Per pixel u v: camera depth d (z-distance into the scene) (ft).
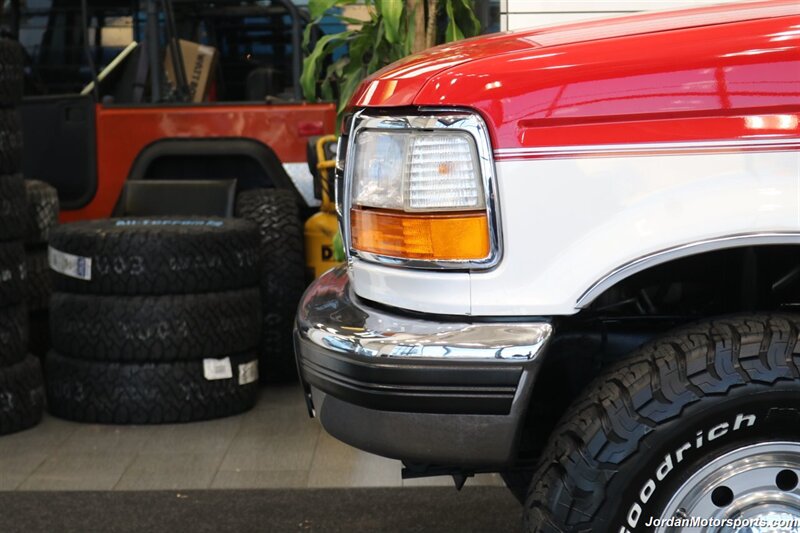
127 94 20.03
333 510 12.20
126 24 20.06
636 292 8.45
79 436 15.24
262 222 17.28
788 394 6.76
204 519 11.98
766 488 6.91
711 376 6.84
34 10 20.02
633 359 7.14
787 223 6.76
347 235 7.89
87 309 15.65
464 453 7.14
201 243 15.62
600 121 6.91
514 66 7.09
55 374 16.06
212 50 19.11
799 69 6.79
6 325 15.24
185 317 15.56
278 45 19.61
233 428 15.53
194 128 18.12
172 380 15.66
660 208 6.85
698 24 7.17
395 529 11.59
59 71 20.10
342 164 8.20
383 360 7.09
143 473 13.61
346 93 15.35
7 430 15.30
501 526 11.61
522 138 6.95
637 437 6.84
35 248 17.63
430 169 7.16
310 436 15.10
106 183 18.30
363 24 15.34
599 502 6.89
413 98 7.23
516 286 7.02
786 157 6.79
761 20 7.04
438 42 15.66
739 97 6.82
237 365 16.08
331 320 7.59
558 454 7.06
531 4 16.96
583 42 7.18
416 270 7.26
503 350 6.94
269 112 18.06
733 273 8.10
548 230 6.97
